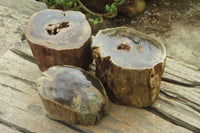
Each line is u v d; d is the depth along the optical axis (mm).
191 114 618
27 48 705
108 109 623
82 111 573
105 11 1054
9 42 733
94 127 604
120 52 578
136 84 580
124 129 602
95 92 581
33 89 648
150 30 1015
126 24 1045
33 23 628
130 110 622
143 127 604
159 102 632
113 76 583
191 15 1059
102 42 593
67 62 616
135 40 592
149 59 569
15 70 672
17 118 614
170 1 1109
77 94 574
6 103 630
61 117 597
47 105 584
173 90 646
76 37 610
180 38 974
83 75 594
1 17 779
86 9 1037
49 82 583
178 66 681
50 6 1024
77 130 602
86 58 635
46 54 610
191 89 648
